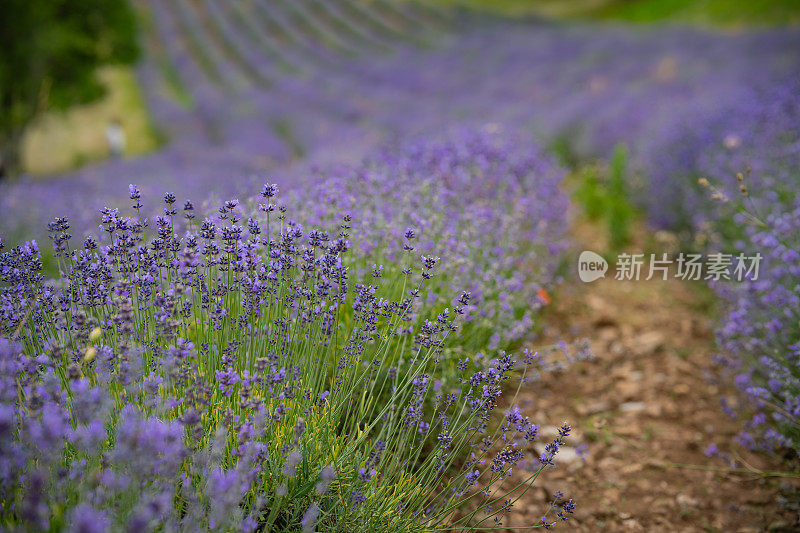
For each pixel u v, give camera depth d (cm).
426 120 1392
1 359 166
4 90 1378
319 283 247
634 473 325
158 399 183
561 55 2152
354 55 2702
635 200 765
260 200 303
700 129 723
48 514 147
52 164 1673
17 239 502
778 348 344
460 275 339
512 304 383
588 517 292
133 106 2252
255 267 235
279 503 184
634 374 423
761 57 1509
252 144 1494
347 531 208
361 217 341
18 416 170
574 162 1062
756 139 635
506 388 375
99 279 231
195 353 223
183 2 3562
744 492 309
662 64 1688
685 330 485
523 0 3762
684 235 621
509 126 898
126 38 1512
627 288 566
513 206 480
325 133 1488
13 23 1316
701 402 390
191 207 246
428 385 268
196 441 191
